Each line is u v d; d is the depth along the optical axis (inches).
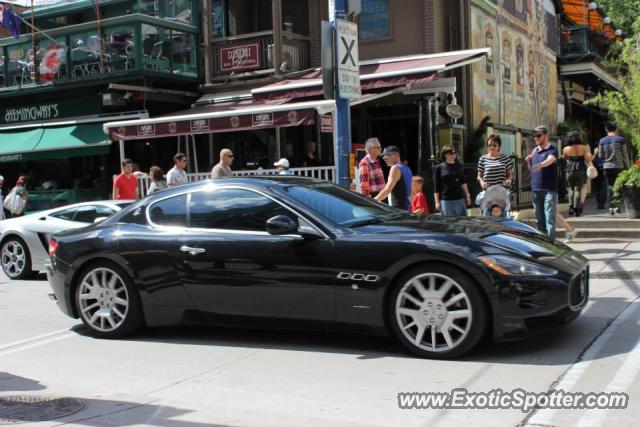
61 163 787.4
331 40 336.5
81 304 262.8
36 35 706.2
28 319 304.8
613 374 185.5
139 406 179.9
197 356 228.4
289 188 241.4
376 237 214.1
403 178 341.1
